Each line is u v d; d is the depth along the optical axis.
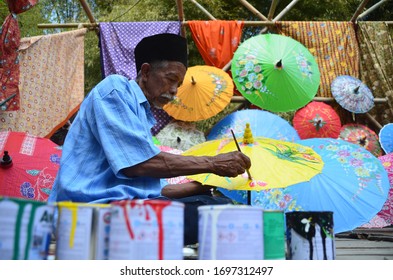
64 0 10.52
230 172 1.71
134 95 1.81
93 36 8.00
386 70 5.54
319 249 1.15
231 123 4.73
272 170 1.86
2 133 2.99
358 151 2.95
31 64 4.20
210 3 7.82
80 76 4.61
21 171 2.74
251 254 0.95
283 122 4.71
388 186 2.73
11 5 3.52
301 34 5.49
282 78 4.85
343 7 8.05
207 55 5.24
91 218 0.95
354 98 5.20
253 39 5.11
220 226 0.95
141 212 0.87
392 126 5.07
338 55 5.52
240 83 4.86
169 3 7.97
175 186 2.13
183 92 4.82
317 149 3.02
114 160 1.58
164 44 1.94
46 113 4.25
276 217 1.07
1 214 0.81
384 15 8.34
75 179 1.69
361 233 3.36
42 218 0.87
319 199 2.68
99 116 1.65
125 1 9.04
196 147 2.19
